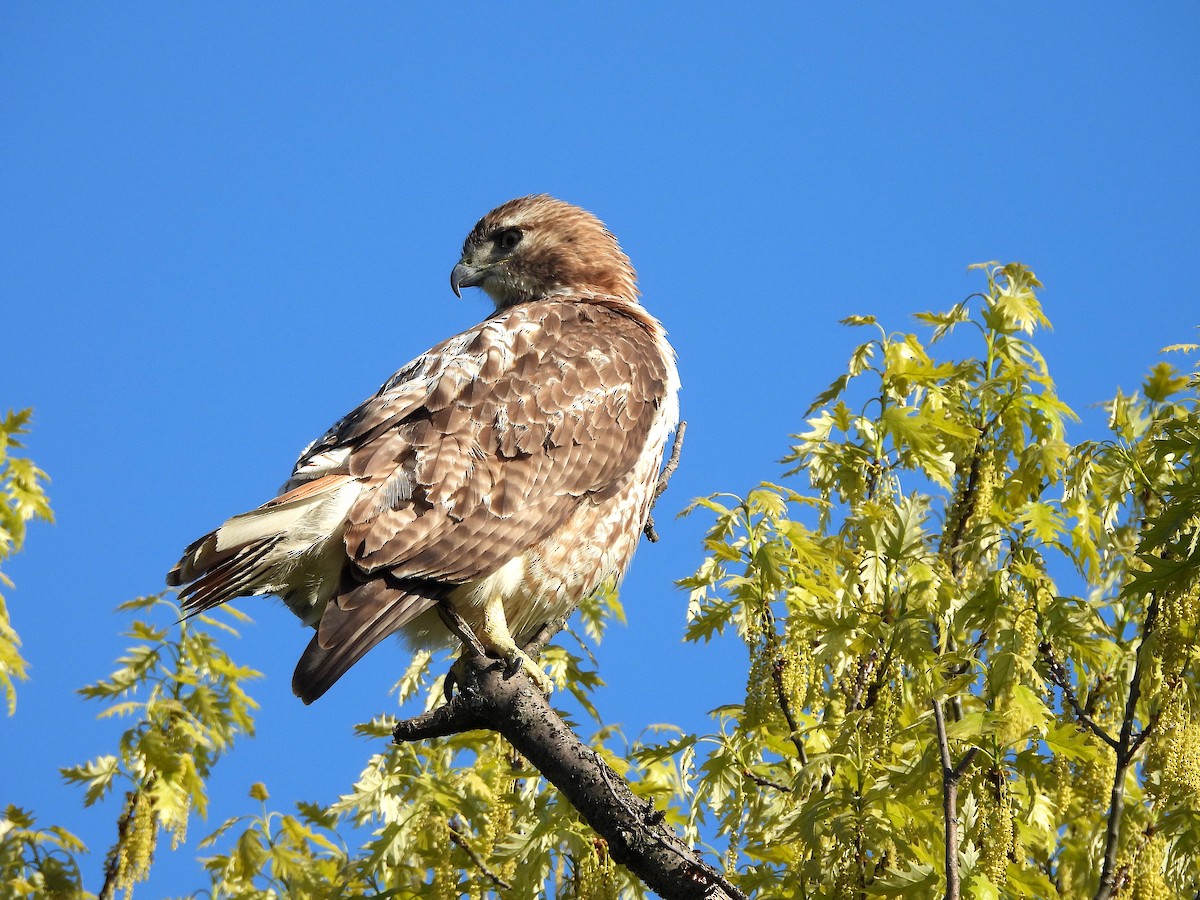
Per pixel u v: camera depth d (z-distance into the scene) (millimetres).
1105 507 11180
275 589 10242
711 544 11062
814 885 9961
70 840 12352
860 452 11898
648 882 8031
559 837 10414
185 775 12344
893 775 9789
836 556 11180
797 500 11438
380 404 10875
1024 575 10867
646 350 11828
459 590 10609
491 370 11086
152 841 12125
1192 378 11750
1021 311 12094
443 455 10500
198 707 12711
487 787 11617
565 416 11047
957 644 11211
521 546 10648
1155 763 10164
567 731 8633
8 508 13242
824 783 10562
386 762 12000
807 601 10953
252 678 12859
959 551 11516
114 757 12516
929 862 9531
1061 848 11547
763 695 10586
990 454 11766
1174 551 9992
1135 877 10383
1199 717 10102
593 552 11102
